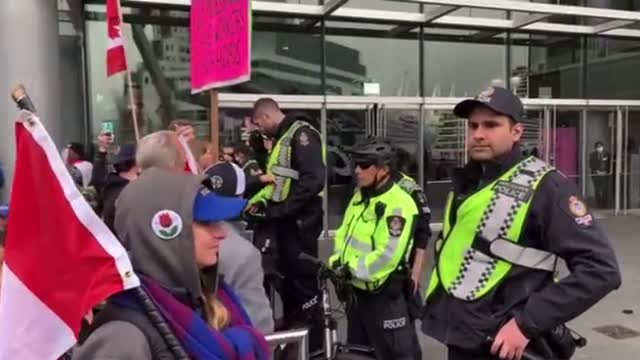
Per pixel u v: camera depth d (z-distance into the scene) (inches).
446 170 475.5
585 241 87.8
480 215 94.4
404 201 142.5
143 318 57.8
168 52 423.2
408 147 467.8
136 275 58.9
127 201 62.7
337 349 136.7
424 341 212.7
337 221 443.5
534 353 91.0
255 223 178.7
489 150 95.2
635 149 547.5
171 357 57.6
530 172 93.1
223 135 427.2
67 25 397.4
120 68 208.7
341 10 440.1
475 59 487.8
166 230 60.9
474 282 94.0
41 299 59.3
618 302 259.9
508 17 481.1
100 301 57.0
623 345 210.5
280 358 115.0
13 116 318.0
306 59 444.1
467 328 93.9
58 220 59.6
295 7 426.9
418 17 456.4
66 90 399.2
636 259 345.7
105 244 58.9
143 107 420.2
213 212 64.6
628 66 540.4
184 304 61.9
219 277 77.2
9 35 321.4
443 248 100.8
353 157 145.2
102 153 289.6
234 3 147.5
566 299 86.7
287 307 177.3
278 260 175.8
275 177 175.3
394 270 140.9
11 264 59.8
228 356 62.8
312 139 174.7
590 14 429.4
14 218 60.2
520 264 91.4
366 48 457.4
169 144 108.7
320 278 145.7
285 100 438.0
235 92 428.8
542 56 508.1
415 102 467.2
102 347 55.6
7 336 58.9
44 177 60.1
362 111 456.1
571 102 519.5
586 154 533.0
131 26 415.2
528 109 511.5
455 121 475.5
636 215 526.6
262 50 434.0
